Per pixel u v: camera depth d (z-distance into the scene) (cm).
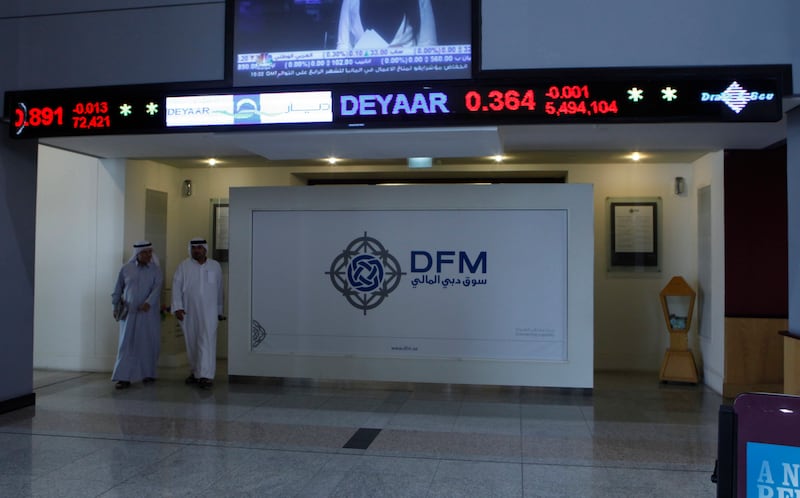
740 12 565
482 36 591
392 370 834
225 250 1067
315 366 850
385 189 839
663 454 576
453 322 827
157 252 1012
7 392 713
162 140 757
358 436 630
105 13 655
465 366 822
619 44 576
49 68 664
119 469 532
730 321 808
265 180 1050
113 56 652
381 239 841
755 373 802
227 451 580
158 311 891
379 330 841
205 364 855
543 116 579
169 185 1045
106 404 758
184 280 868
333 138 646
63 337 973
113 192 950
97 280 958
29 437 621
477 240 823
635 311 976
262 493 481
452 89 591
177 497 473
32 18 668
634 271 975
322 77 615
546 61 583
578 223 806
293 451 581
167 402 770
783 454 302
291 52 620
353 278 847
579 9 579
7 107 668
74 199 967
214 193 1065
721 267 824
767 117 557
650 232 973
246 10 629
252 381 871
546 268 812
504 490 489
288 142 673
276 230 866
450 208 826
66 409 732
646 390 845
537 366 810
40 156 979
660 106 567
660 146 802
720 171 828
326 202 852
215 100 628
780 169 806
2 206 698
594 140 754
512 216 818
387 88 600
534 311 814
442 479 511
